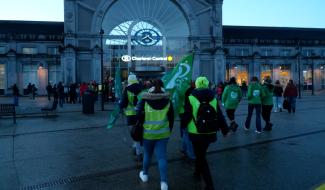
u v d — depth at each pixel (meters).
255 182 6.18
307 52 71.75
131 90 8.00
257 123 11.82
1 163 7.91
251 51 67.69
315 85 70.81
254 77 12.02
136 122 6.04
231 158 8.05
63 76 45.34
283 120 15.56
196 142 5.73
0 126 14.52
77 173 7.00
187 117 5.77
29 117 18.22
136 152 8.14
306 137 10.85
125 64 48.38
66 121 16.38
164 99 5.96
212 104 5.80
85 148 9.59
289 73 69.19
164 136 5.88
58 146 9.92
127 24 49.19
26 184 6.29
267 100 12.24
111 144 10.19
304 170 6.92
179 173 6.89
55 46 58.44
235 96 11.95
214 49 50.72
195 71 50.22
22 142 10.63
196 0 50.66
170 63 50.31
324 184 5.97
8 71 55.94
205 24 51.31
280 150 8.88
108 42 48.09
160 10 50.22
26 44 57.47
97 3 47.12
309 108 22.47
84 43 46.84
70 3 46.03
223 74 50.81
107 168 7.38
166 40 50.38
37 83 57.28
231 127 11.09
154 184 6.18
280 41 69.00
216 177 6.54
